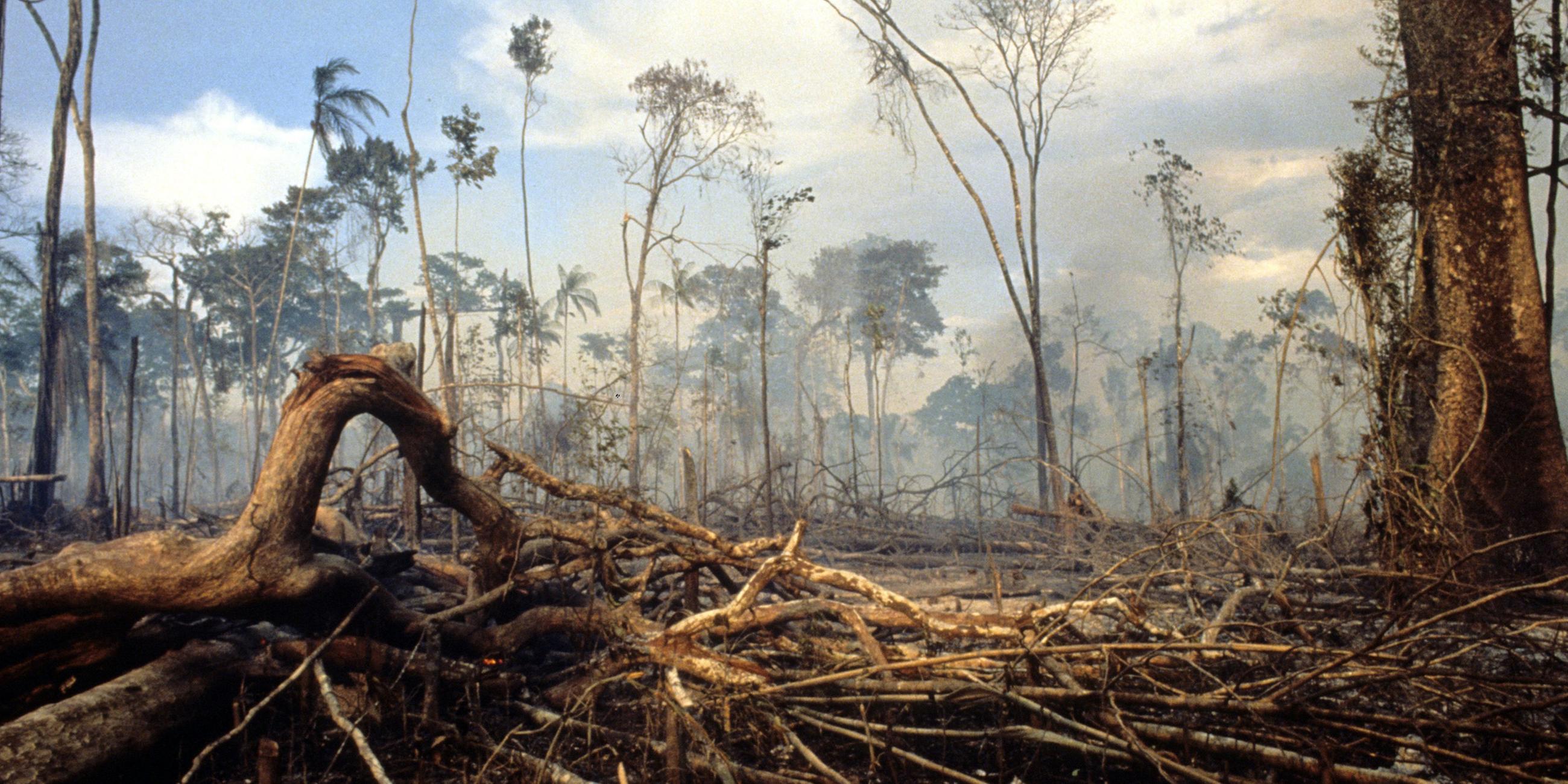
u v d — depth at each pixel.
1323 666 3.90
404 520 11.11
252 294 42.50
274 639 5.54
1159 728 3.88
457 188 25.17
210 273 43.09
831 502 18.59
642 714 5.07
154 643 5.12
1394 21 10.87
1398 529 6.82
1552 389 10.15
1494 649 5.52
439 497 6.09
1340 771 3.49
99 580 4.48
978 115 19.83
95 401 21.34
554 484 6.16
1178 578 8.26
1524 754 3.85
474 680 4.96
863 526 14.72
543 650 6.50
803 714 4.45
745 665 4.63
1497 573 9.05
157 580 4.58
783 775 4.10
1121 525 12.84
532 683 5.68
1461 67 10.36
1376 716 3.66
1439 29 10.41
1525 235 10.38
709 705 4.35
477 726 4.65
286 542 4.95
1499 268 10.30
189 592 4.65
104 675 4.88
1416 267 10.20
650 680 5.14
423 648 5.48
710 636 5.74
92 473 20.97
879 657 4.73
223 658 5.12
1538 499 9.79
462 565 8.12
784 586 7.14
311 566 5.05
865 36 20.19
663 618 6.35
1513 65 10.43
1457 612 4.07
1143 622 5.13
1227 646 3.99
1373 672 3.92
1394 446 7.39
